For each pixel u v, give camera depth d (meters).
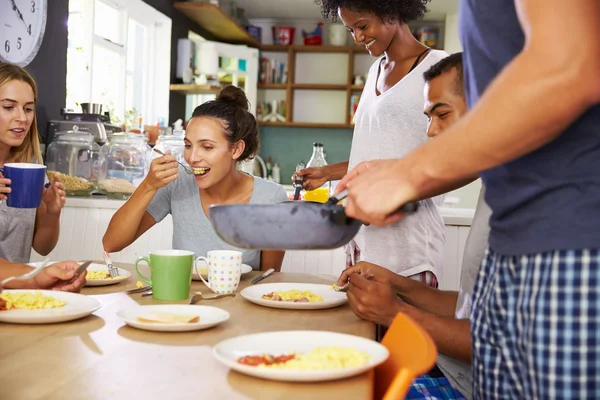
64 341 1.02
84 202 2.75
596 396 0.79
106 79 4.56
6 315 1.10
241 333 1.12
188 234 2.02
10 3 3.11
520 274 0.85
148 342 1.03
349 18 1.90
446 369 1.26
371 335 1.17
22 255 2.15
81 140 3.00
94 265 1.71
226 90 2.04
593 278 0.78
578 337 0.78
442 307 1.44
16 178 1.59
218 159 1.92
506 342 0.90
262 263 2.09
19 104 2.12
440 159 0.78
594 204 0.79
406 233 1.86
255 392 0.80
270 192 2.07
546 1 0.69
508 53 0.86
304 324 1.23
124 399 0.77
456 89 1.37
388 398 0.72
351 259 2.08
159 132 4.12
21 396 0.77
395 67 1.97
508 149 0.74
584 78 0.68
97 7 4.36
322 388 0.82
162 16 5.11
